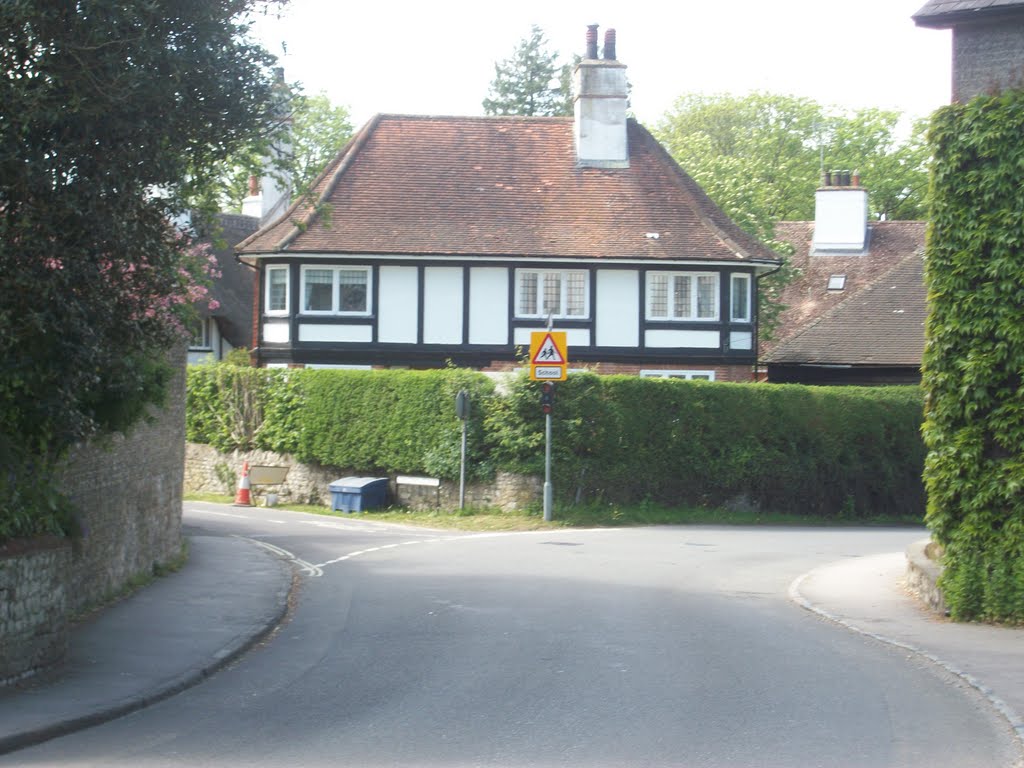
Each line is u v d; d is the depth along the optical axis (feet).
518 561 61.26
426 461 91.25
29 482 32.50
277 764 23.57
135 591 46.29
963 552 43.39
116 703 28.07
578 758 24.09
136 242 33.88
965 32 44.75
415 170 124.77
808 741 25.64
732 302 120.26
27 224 30.42
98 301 33.37
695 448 92.58
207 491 107.65
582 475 88.74
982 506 43.16
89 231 32.14
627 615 43.68
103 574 43.21
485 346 116.57
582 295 118.01
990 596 42.24
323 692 30.63
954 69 44.93
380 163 125.18
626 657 35.40
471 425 90.27
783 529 88.12
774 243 143.84
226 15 34.55
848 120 226.38
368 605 46.09
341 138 192.03
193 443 109.60
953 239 44.27
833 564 62.13
